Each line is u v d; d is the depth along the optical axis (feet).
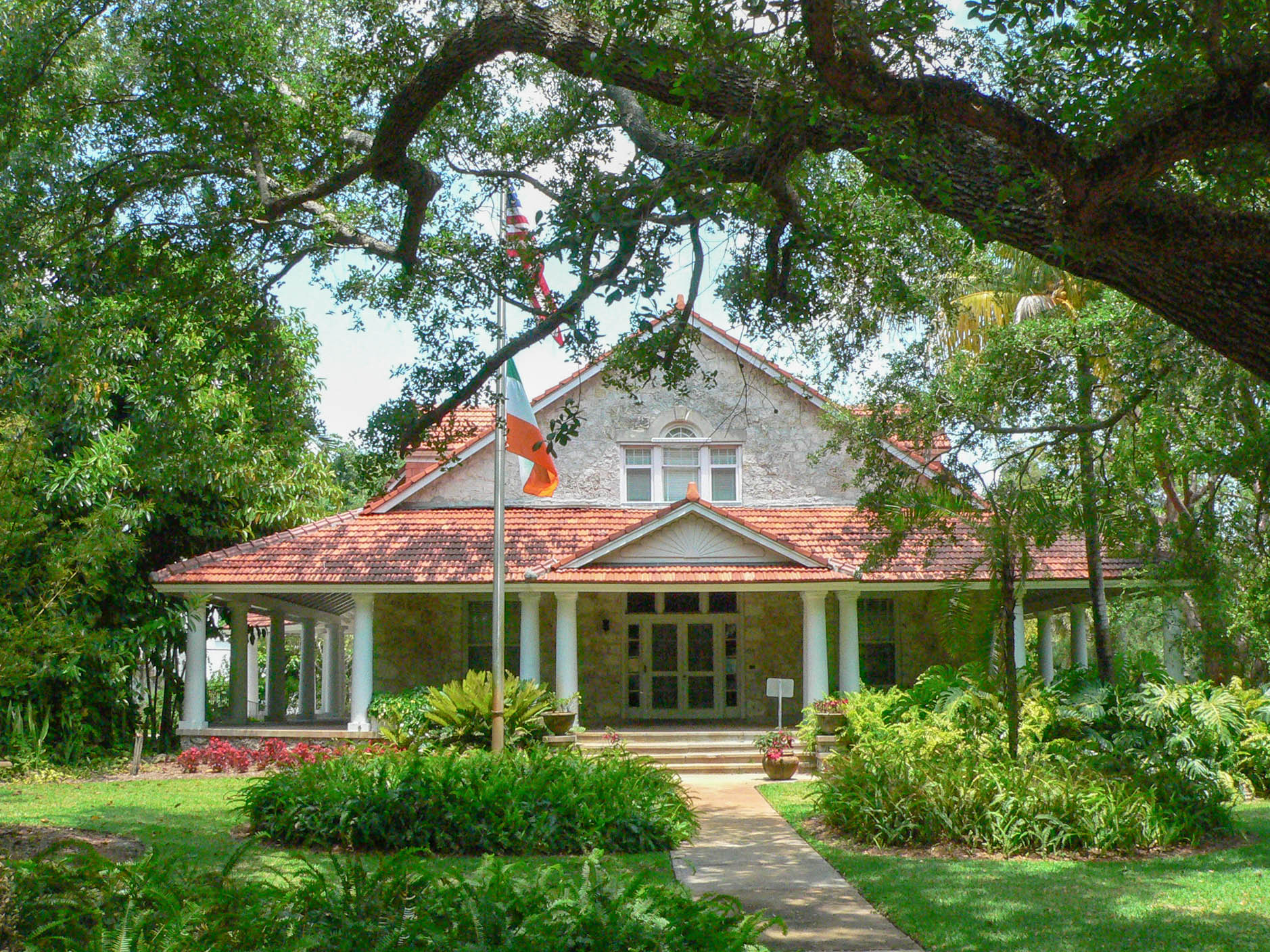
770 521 74.08
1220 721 49.08
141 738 64.39
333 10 35.63
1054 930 27.89
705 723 74.54
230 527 78.38
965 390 48.93
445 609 76.33
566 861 37.22
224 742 67.72
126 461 64.08
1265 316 15.85
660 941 20.11
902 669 76.64
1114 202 16.19
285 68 35.78
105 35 36.32
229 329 35.81
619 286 23.67
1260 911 29.71
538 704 64.13
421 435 30.78
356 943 19.49
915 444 50.67
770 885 34.24
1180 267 16.14
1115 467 50.31
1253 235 15.52
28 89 35.04
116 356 62.44
